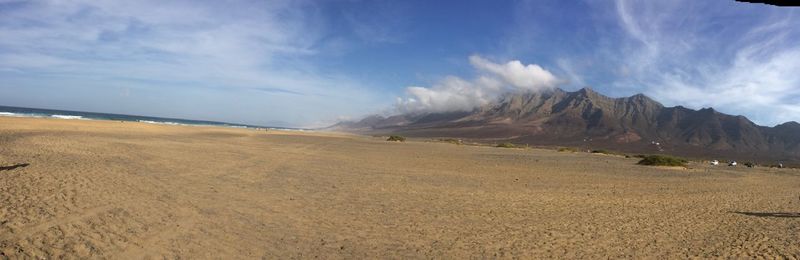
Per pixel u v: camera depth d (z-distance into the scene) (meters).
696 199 17.66
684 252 9.30
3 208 9.15
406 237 9.77
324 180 18.14
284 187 15.66
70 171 14.49
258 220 10.55
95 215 9.48
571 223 11.89
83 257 7.11
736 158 160.38
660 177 27.72
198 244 8.37
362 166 25.20
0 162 15.46
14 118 45.91
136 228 8.95
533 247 9.34
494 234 10.32
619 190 19.69
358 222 10.98
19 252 6.94
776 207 16.06
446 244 9.33
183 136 44.31
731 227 11.99
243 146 36.19
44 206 9.69
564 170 29.59
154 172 16.42
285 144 44.75
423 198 14.93
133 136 36.72
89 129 40.62
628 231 11.15
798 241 10.41
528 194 17.00
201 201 12.12
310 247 8.71
